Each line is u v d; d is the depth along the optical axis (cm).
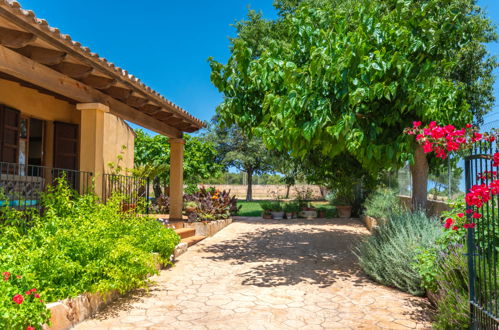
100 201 650
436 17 574
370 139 577
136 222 654
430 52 554
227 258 762
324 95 591
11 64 472
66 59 523
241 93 777
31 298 315
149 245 624
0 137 692
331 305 455
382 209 1198
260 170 3478
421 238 532
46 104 838
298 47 693
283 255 800
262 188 3562
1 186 514
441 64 612
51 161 859
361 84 548
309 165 1021
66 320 362
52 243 404
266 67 647
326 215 1711
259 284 556
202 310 434
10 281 324
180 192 1119
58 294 371
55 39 468
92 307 414
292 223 1431
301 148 615
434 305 455
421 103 539
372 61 539
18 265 358
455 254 421
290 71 560
